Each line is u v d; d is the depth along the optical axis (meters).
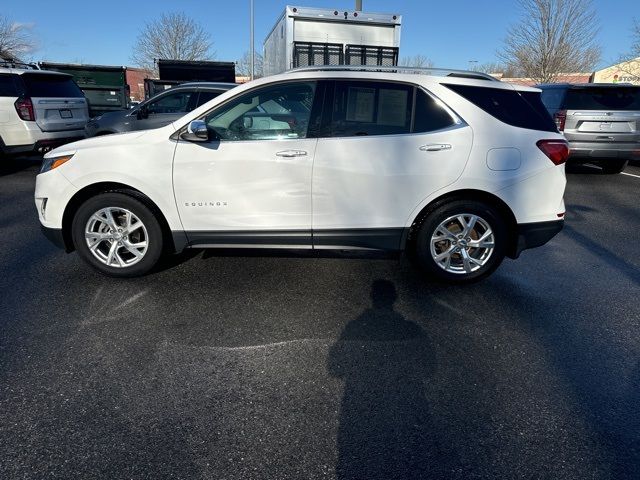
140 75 40.12
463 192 3.73
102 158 3.62
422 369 2.74
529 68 23.86
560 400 2.47
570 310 3.52
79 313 3.32
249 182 3.60
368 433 2.21
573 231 5.70
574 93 8.76
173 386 2.53
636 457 2.09
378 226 3.69
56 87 8.84
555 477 1.98
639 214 6.59
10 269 4.08
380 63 10.30
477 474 1.99
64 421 2.24
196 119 3.63
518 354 2.91
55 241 3.82
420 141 3.59
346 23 10.02
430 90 3.64
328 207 3.65
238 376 2.63
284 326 3.20
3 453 2.04
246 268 4.21
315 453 2.09
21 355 2.78
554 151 3.71
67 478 1.93
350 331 3.15
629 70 21.38
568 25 22.00
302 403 2.42
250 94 3.64
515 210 3.71
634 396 2.51
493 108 3.69
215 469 1.99
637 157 8.58
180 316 3.31
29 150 8.39
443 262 3.84
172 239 3.83
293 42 9.90
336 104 3.63
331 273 4.14
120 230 3.78
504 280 4.08
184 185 3.62
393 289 3.83
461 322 3.30
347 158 3.58
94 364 2.71
